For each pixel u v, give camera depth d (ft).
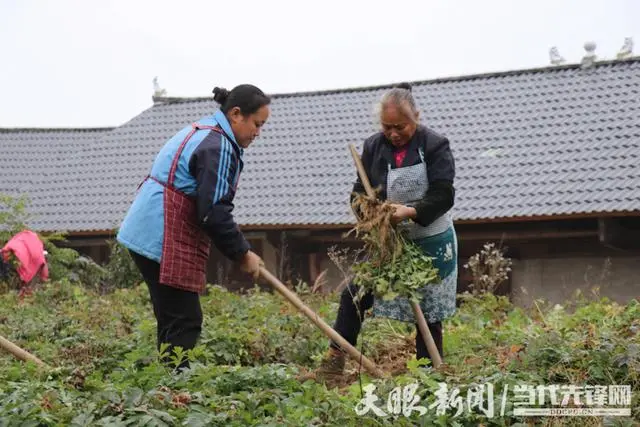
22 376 19.72
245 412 16.38
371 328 27.99
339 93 83.76
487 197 61.72
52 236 58.90
